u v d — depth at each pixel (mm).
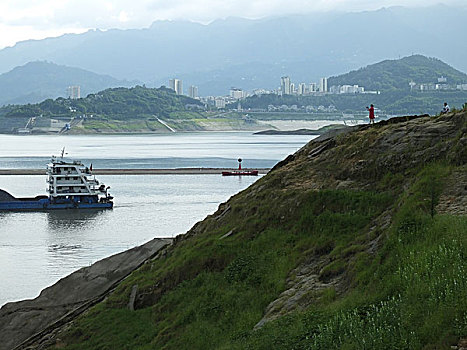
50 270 48250
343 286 16875
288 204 24516
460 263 13469
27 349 25109
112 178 121312
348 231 21047
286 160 30703
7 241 61031
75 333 23984
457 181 18953
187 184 110875
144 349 20562
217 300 21031
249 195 27984
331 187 24625
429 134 24156
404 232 16453
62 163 84938
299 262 20578
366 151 25516
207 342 18734
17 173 131000
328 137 30219
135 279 26953
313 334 14031
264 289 20234
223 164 157000
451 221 15672
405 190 20859
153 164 157000
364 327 13055
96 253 55000
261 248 22938
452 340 11273
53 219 75188
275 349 14438
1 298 39938
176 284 24094
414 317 12469
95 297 30859
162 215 77125
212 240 25281
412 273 14102
